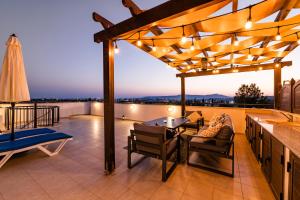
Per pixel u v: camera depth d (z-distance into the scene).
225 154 2.41
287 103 3.39
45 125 6.47
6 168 2.58
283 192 1.61
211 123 3.87
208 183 2.18
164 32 2.63
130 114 8.21
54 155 3.18
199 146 2.62
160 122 4.13
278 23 2.28
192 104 6.69
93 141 4.22
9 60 2.85
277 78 4.38
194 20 2.23
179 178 2.31
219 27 2.41
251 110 4.81
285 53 3.58
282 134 1.95
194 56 4.08
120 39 2.63
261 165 2.59
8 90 2.82
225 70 5.20
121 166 2.70
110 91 2.46
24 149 2.77
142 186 2.09
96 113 9.83
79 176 2.34
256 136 3.04
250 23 1.88
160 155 2.35
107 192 1.95
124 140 4.38
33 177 2.29
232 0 1.87
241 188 2.06
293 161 1.40
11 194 1.88
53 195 1.87
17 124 6.40
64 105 8.99
